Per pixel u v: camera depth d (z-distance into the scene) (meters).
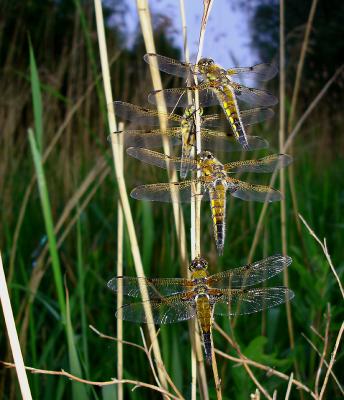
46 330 0.40
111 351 0.35
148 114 0.26
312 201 0.58
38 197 0.55
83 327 0.31
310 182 0.64
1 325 0.38
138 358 0.35
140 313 0.24
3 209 0.44
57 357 0.35
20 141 0.61
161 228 0.46
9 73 0.58
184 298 0.24
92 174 0.35
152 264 0.44
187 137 0.25
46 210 0.27
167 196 0.25
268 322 0.36
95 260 0.43
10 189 0.49
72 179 0.56
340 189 0.66
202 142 0.26
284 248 0.35
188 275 0.25
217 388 0.22
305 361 0.35
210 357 0.23
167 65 0.25
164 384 0.26
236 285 0.25
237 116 0.26
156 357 0.26
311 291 0.35
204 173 0.26
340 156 0.76
